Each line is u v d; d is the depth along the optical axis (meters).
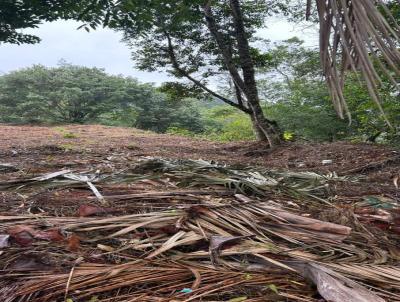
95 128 19.81
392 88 6.27
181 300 1.74
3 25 7.91
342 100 2.07
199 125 30.72
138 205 3.14
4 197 3.38
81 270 2.00
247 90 9.86
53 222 2.65
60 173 4.07
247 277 1.94
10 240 2.37
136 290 1.86
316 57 11.66
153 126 30.44
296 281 1.93
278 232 2.53
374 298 1.65
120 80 29.83
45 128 18.61
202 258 2.17
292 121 11.24
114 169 5.05
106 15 6.28
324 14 2.01
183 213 2.75
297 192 3.69
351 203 3.56
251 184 3.75
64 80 28.42
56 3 7.08
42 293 1.81
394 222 2.95
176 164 4.79
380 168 5.59
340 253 2.32
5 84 28.31
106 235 2.49
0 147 8.88
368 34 1.83
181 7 6.95
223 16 10.59
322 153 7.73
